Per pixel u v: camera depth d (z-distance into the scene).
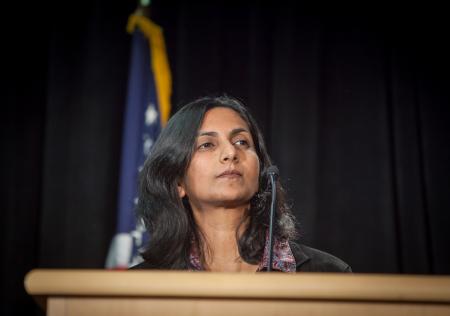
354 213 6.98
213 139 3.02
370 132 7.16
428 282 1.74
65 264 6.81
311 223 6.80
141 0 6.92
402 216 7.02
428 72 7.32
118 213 6.21
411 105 7.26
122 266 6.02
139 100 6.52
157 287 1.77
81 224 6.90
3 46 7.36
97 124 7.11
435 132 7.17
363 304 1.77
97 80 7.20
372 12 7.49
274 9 7.41
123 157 6.34
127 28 6.85
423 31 7.41
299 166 6.96
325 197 7.02
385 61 7.37
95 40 7.27
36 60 7.41
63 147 7.10
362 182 7.04
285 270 2.90
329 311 1.77
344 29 7.44
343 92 7.28
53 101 7.16
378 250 6.86
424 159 7.13
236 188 2.91
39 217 7.03
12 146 7.16
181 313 1.79
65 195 7.00
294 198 6.87
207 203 2.96
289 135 7.04
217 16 7.37
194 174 2.99
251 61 7.26
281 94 7.15
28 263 6.95
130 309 1.81
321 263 2.95
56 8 7.38
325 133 7.17
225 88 7.30
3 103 7.23
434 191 7.05
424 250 6.91
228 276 1.77
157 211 3.12
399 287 1.73
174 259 3.02
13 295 6.81
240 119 3.12
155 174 3.12
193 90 7.15
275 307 1.78
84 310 1.82
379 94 7.25
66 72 7.25
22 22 7.44
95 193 6.97
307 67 7.23
